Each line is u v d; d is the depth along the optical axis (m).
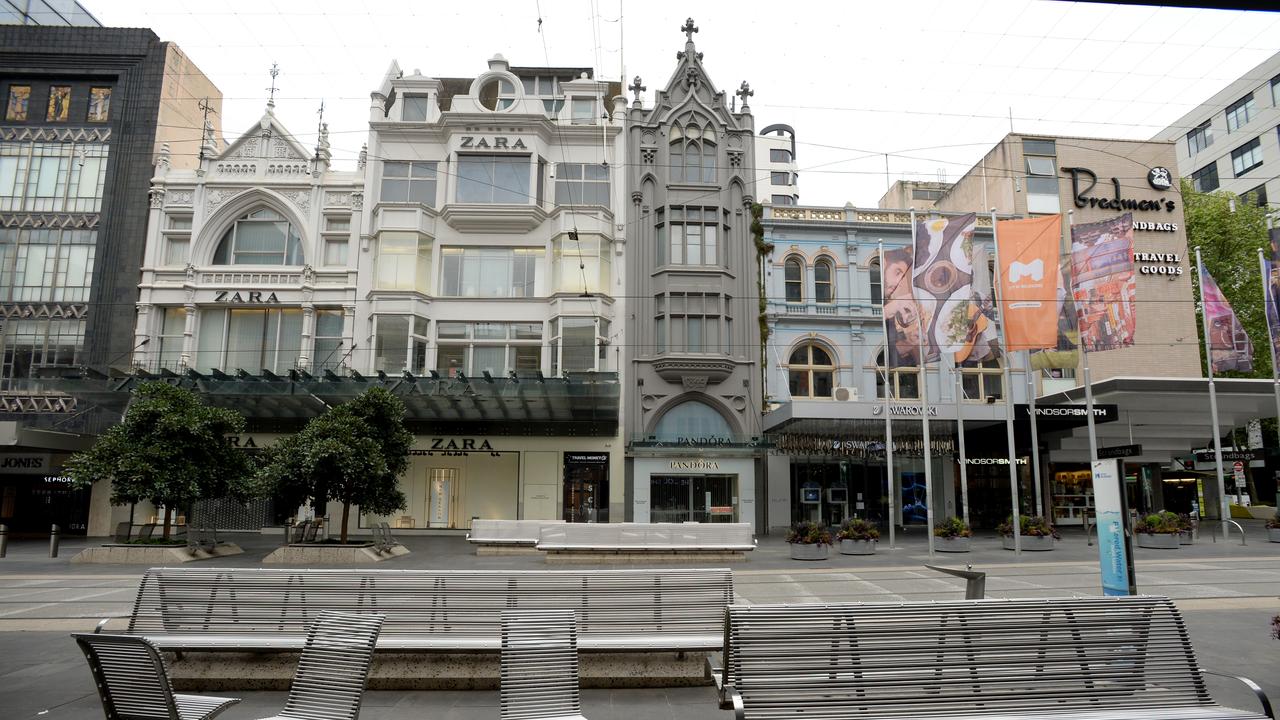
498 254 32.28
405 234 31.31
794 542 21.05
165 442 21.27
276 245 32.47
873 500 32.19
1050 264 21.38
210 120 37.69
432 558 22.00
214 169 32.56
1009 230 21.91
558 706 5.46
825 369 32.53
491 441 30.77
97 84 33.44
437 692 7.20
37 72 33.12
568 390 26.84
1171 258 35.75
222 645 6.96
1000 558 20.70
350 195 32.44
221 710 5.52
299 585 7.42
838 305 32.78
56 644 9.43
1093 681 5.50
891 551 23.00
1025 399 33.22
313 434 21.86
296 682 5.46
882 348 32.75
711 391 31.31
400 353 30.52
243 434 30.48
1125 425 30.53
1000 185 36.56
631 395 31.16
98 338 31.28
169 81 33.88
